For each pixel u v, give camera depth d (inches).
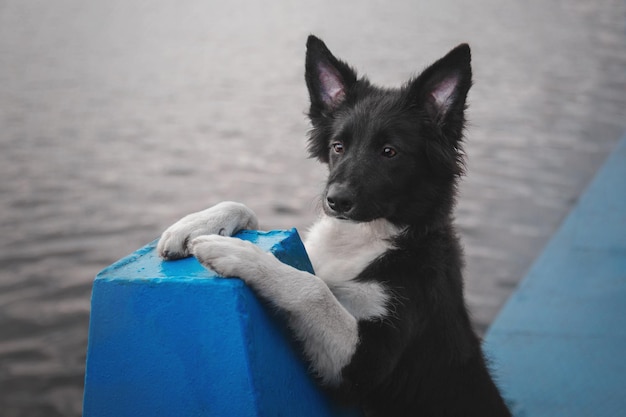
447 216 127.4
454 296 119.3
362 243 122.5
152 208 348.8
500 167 403.2
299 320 94.5
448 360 116.6
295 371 93.6
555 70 636.7
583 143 446.9
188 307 81.3
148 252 97.3
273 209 343.6
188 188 374.6
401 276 114.6
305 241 135.0
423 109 129.4
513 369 186.4
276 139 457.7
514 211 340.5
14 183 378.6
